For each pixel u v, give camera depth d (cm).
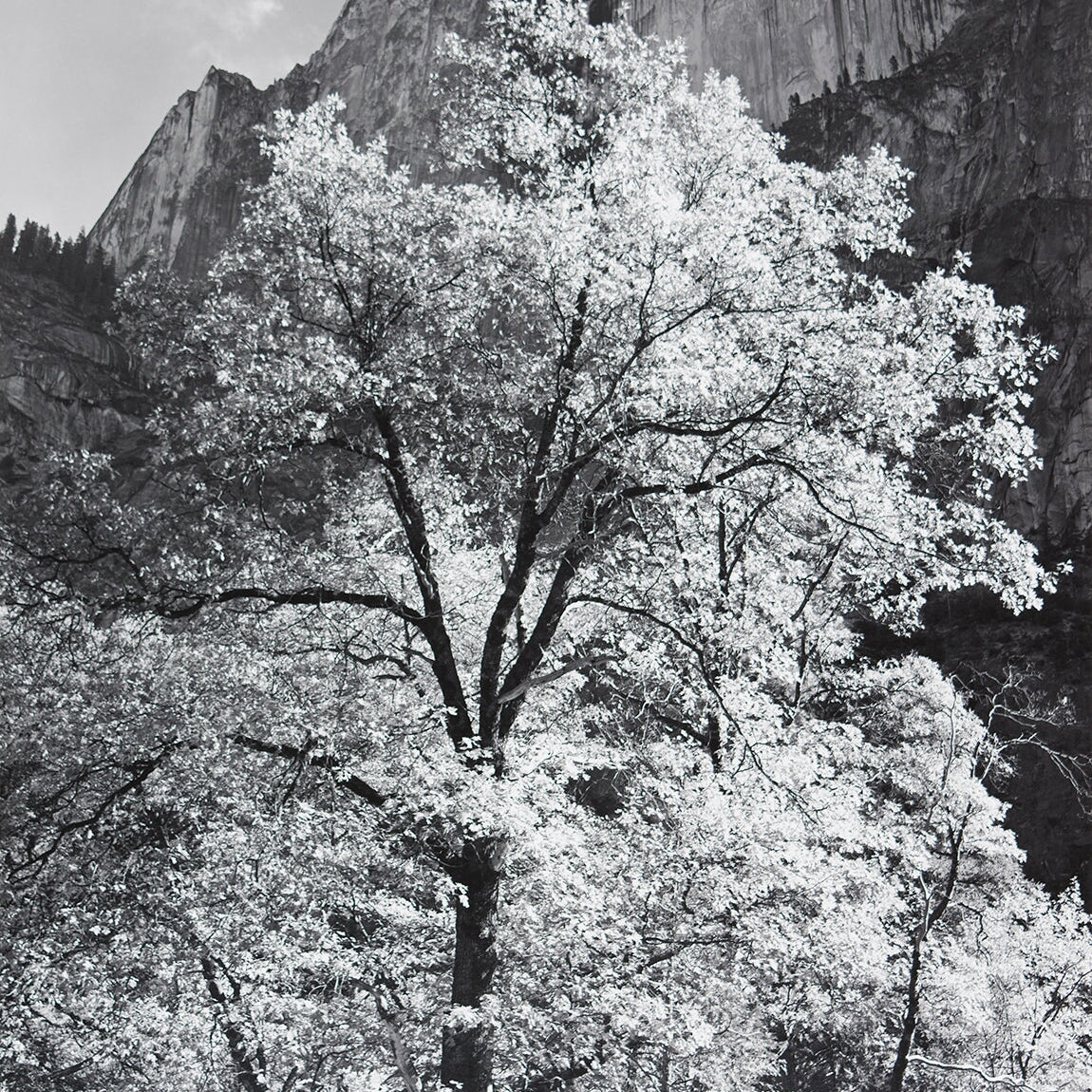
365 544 1520
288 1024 1381
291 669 1318
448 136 1448
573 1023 1195
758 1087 1773
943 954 1888
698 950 1301
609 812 1655
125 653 1264
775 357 1368
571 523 1411
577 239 1219
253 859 1234
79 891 1214
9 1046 1323
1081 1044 2361
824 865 1394
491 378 1388
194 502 1272
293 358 1198
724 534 1703
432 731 1305
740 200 1387
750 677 1652
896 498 1430
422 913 1388
